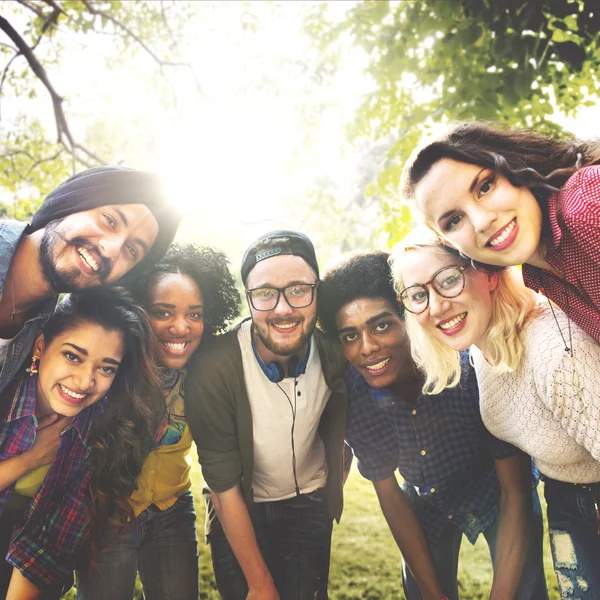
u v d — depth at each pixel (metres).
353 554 1.89
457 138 0.83
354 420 1.18
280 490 1.20
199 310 1.11
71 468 1.08
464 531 1.23
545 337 0.88
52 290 1.01
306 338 1.06
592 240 0.77
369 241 3.14
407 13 2.11
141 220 1.03
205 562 1.83
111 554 1.16
